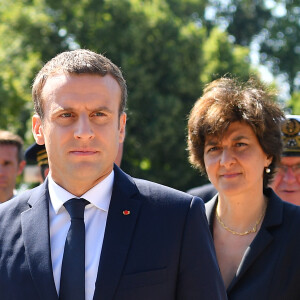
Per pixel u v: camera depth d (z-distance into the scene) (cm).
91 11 2188
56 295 271
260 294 362
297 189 477
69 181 282
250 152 387
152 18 2167
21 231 289
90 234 285
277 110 403
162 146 2083
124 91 296
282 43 3762
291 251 370
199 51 2178
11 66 2209
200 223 289
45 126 284
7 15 2223
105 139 277
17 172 633
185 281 280
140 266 275
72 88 276
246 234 392
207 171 399
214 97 399
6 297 277
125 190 295
